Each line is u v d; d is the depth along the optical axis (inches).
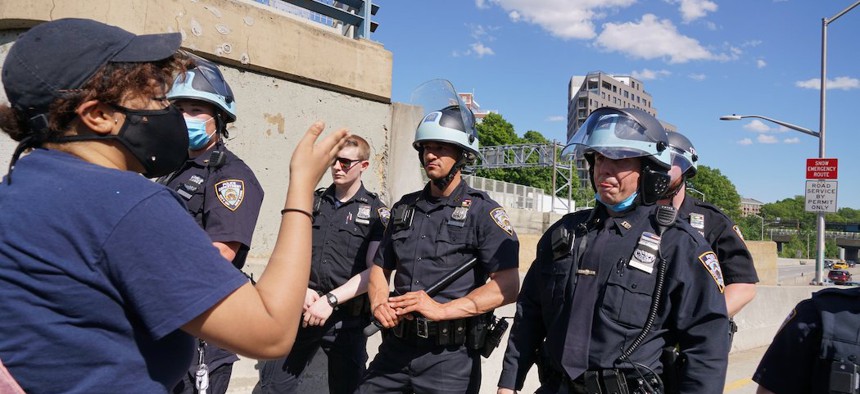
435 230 116.3
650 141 87.0
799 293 347.3
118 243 40.5
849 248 4286.4
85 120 44.6
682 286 81.2
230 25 151.6
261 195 101.3
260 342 45.5
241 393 144.6
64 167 42.9
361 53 187.5
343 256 134.3
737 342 291.3
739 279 114.6
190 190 93.4
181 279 41.6
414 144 120.7
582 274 87.4
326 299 126.8
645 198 88.0
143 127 46.7
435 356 109.9
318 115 177.5
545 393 90.1
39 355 39.2
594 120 93.9
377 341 167.0
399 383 114.5
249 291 45.2
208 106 97.3
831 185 639.8
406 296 108.7
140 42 46.5
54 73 42.7
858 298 71.9
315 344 133.6
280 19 164.2
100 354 40.9
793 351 74.9
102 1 127.5
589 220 93.5
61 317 39.9
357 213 137.1
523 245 308.5
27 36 44.1
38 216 39.9
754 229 3964.1
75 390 40.2
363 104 190.5
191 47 142.9
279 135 167.3
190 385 91.3
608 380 80.7
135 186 42.9
